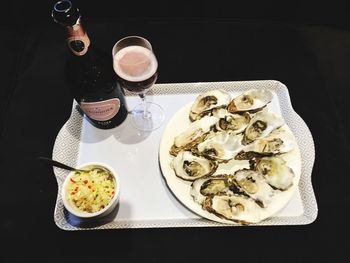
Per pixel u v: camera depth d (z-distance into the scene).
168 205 0.50
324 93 0.60
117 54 0.51
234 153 0.52
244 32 0.67
